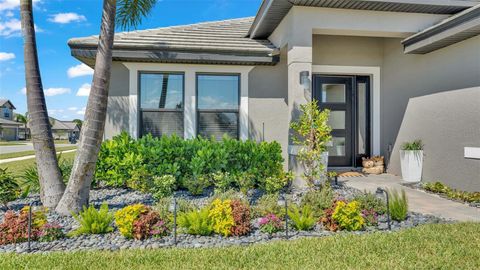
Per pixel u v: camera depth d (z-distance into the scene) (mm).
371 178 9516
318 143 7141
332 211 4945
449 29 6973
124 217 4570
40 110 5977
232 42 9891
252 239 4543
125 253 3988
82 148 5641
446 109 7805
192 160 7496
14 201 6461
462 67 7312
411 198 7020
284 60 9781
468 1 7840
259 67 9750
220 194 6535
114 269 3555
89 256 3895
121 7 7699
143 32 10289
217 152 7672
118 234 4707
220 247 4215
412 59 9148
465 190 7188
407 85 9375
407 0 7637
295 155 7848
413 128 9102
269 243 4340
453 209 6125
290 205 5441
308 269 3520
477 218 5508
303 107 7230
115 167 7598
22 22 5891
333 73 10680
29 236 4176
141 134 9328
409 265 3607
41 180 5953
